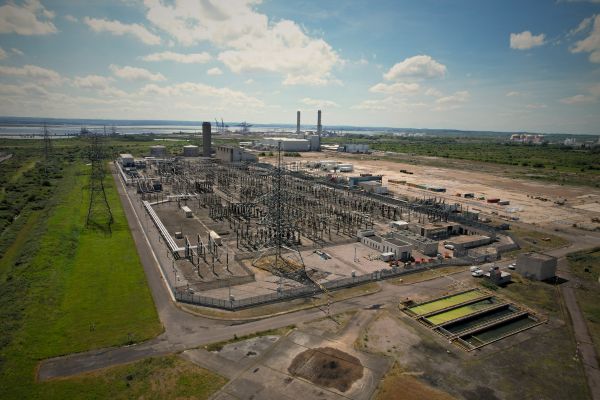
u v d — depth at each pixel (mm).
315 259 91938
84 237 104312
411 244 97000
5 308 65188
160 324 61562
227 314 65188
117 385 47500
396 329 61750
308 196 161875
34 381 47844
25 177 196250
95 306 66688
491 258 93188
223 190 173875
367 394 46844
